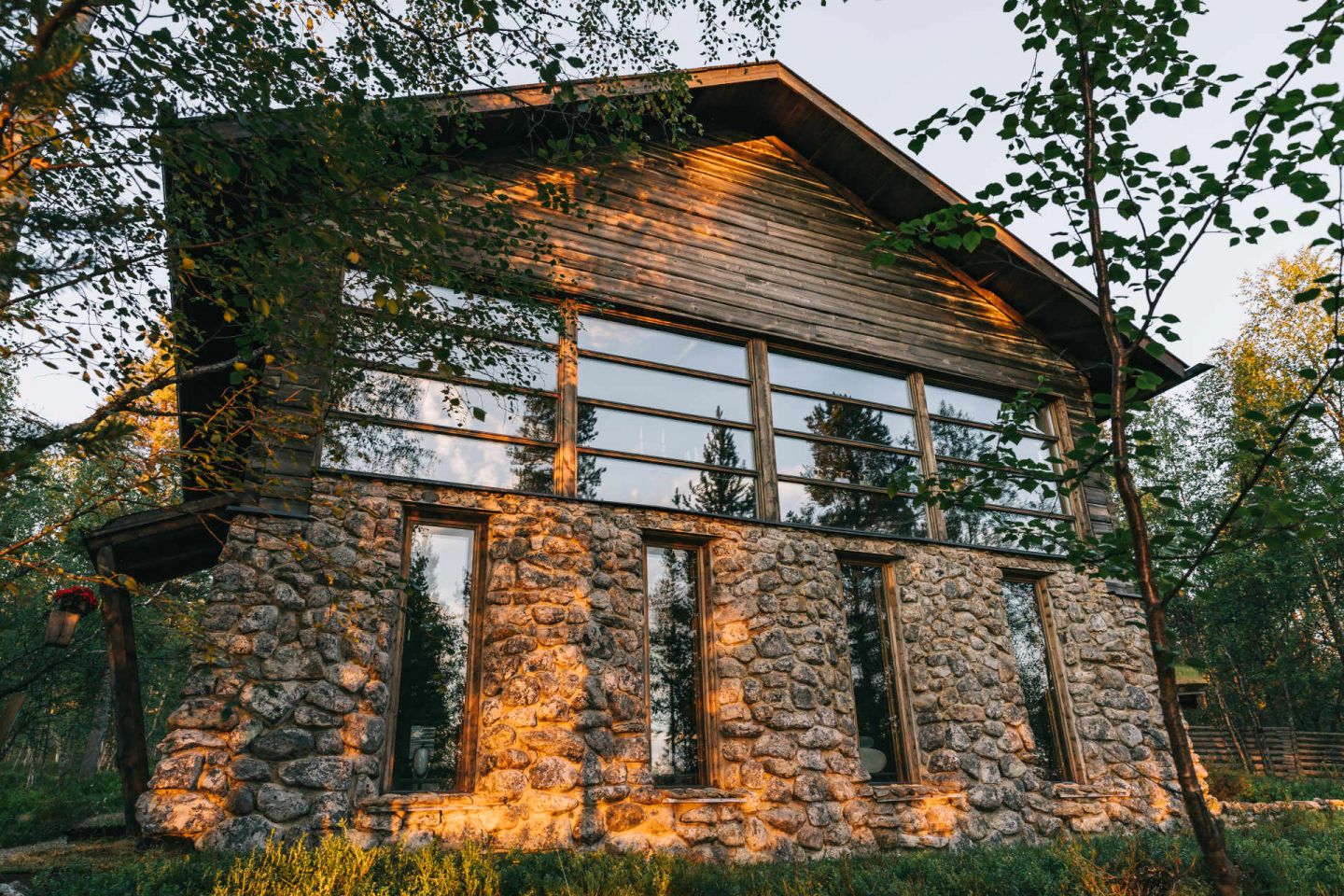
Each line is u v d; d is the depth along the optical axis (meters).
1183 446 25.88
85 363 4.46
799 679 8.97
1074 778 10.37
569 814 7.35
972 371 11.98
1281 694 24.17
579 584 8.31
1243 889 6.27
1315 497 3.81
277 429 5.26
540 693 7.67
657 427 9.73
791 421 10.62
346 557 7.54
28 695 15.41
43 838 9.67
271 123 4.34
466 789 7.40
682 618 9.05
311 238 4.45
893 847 8.61
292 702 6.84
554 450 9.03
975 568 10.70
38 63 3.30
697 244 10.67
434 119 5.92
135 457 4.62
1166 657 3.94
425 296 4.73
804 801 8.45
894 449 11.14
